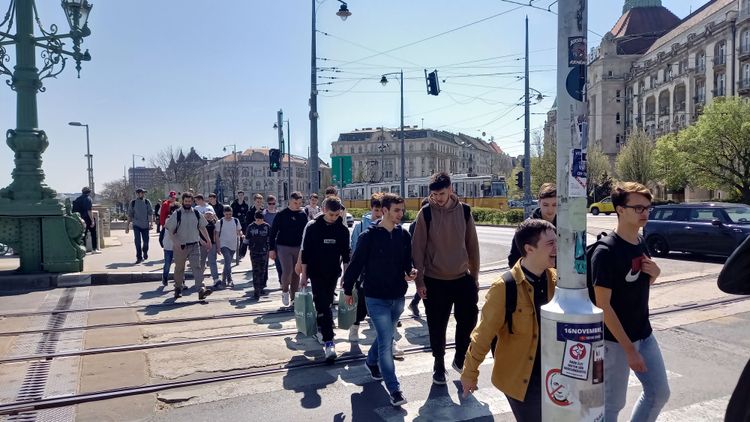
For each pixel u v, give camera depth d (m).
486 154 155.12
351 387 5.25
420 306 8.95
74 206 16.69
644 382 3.40
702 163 37.62
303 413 4.64
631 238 3.30
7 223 11.34
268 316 8.22
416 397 4.98
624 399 3.36
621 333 3.16
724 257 14.15
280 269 9.69
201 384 5.32
